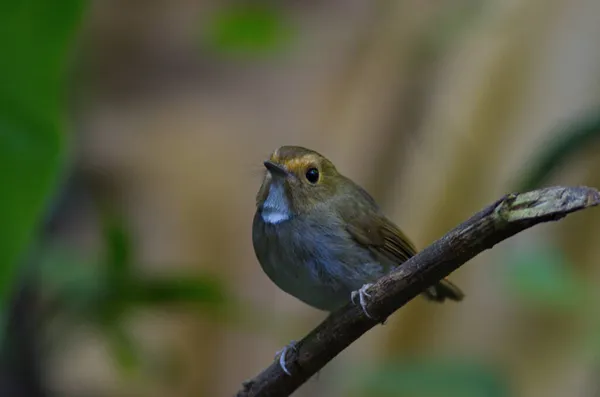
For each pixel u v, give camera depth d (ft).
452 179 35.42
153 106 51.62
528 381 33.17
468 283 34.19
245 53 38.93
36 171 21.76
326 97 46.91
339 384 38.60
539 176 21.15
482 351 33.81
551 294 31.14
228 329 41.34
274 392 20.59
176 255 43.65
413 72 41.55
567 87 33.71
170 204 45.60
